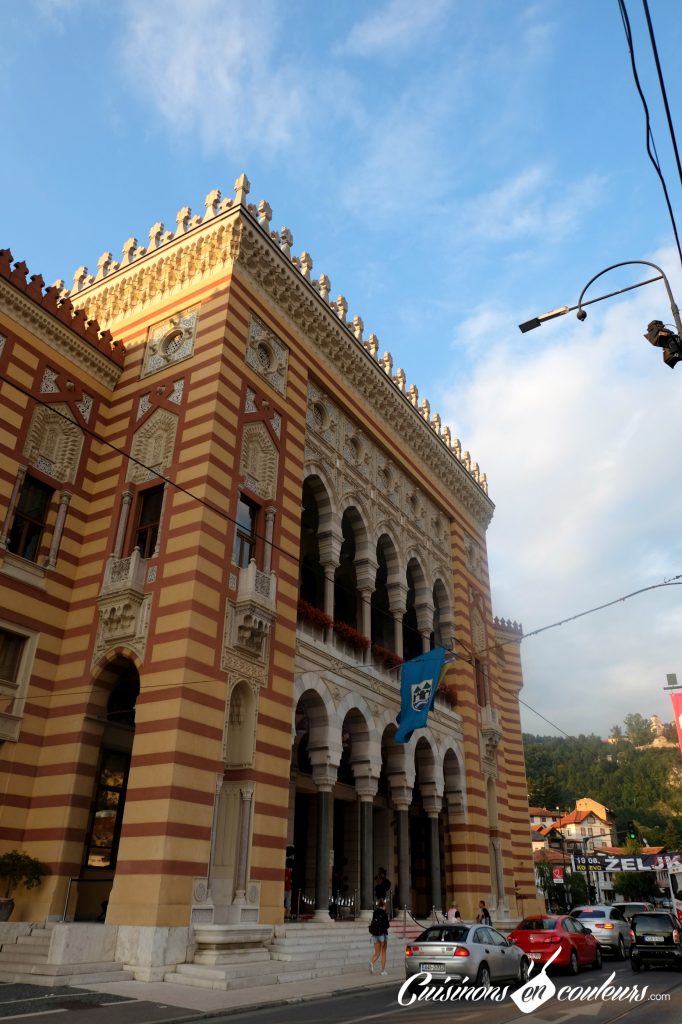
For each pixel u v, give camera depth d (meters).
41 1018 11.47
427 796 29.95
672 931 22.45
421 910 32.22
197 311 24.95
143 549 22.67
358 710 26.09
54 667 21.61
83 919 19.92
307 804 30.22
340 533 27.64
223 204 26.09
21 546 22.19
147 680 19.44
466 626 36.09
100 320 28.03
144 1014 12.20
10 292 23.06
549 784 134.62
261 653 21.66
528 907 39.66
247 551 23.03
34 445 22.97
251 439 24.09
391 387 32.88
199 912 17.52
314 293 28.31
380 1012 13.26
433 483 36.47
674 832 104.88
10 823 19.61
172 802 17.56
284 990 15.58
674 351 9.74
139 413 24.61
